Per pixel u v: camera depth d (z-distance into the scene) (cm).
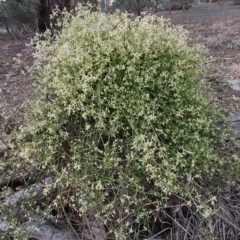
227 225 94
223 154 105
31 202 92
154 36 98
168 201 93
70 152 93
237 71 222
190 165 90
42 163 90
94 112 87
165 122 92
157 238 93
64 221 95
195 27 493
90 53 95
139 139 83
